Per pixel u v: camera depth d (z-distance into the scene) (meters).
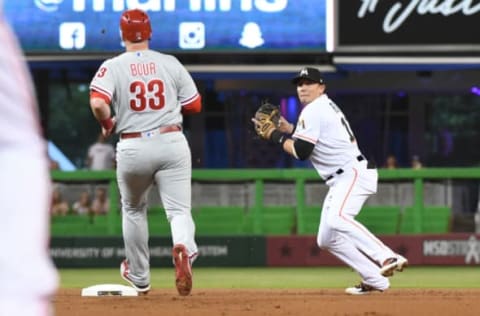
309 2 52.53
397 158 64.94
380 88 61.25
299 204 51.84
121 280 42.72
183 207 23.61
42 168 5.27
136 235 25.00
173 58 23.45
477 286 38.72
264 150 64.31
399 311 20.36
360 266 27.17
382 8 52.50
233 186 52.00
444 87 60.75
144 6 52.75
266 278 43.81
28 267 5.11
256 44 52.69
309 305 21.59
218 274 46.44
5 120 5.21
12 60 5.26
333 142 27.08
